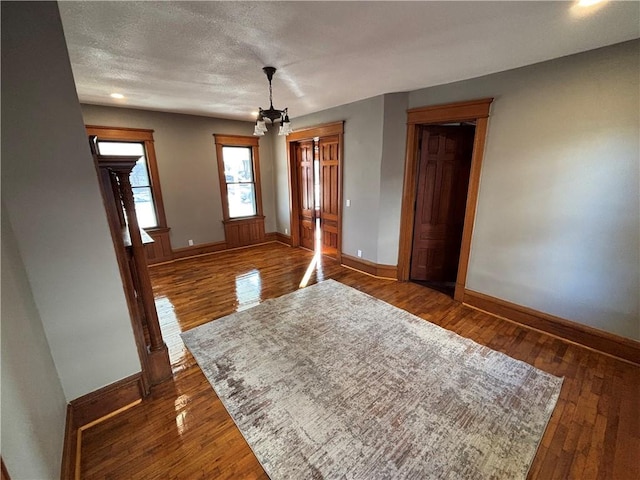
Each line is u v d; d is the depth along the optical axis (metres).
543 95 2.43
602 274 2.36
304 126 4.93
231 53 2.17
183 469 1.52
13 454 1.00
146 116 4.39
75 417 1.73
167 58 2.25
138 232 1.94
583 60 2.20
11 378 1.08
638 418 1.80
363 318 3.04
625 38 1.96
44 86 1.39
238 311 3.23
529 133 2.56
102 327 1.77
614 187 2.21
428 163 3.71
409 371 2.22
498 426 1.74
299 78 2.82
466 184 3.72
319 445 1.63
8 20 1.27
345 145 4.24
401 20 1.69
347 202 4.42
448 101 3.08
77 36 1.83
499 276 3.00
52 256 1.54
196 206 5.16
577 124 2.30
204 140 5.04
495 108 2.73
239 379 2.17
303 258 5.17
